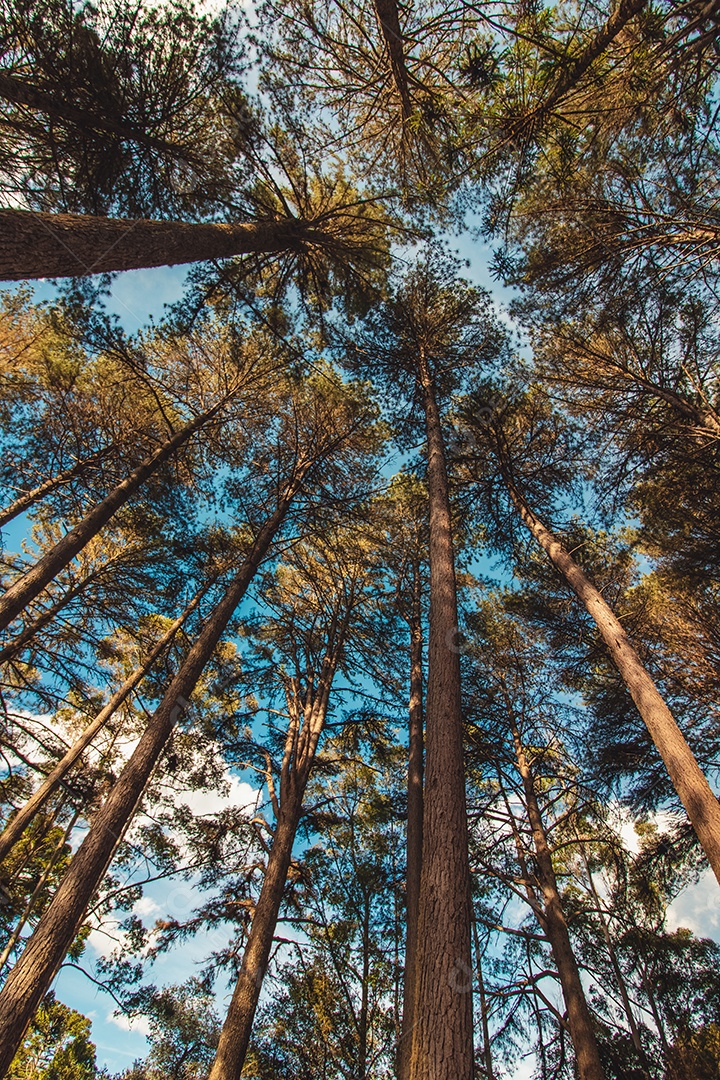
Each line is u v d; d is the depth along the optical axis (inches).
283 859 248.4
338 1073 297.7
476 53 223.3
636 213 249.8
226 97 213.8
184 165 227.1
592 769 313.6
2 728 315.0
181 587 386.3
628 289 269.6
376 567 411.2
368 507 359.6
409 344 358.6
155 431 350.0
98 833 183.8
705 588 308.0
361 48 237.9
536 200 273.4
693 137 227.9
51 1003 440.1
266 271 289.9
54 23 173.3
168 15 183.9
